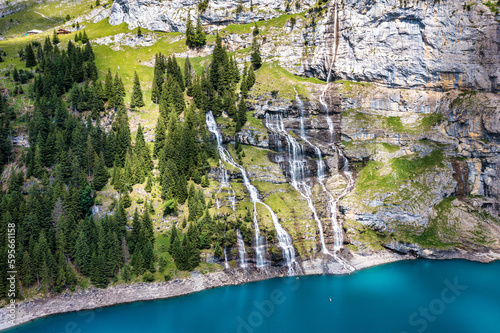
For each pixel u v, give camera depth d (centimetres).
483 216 14762
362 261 12962
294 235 13200
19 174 12950
